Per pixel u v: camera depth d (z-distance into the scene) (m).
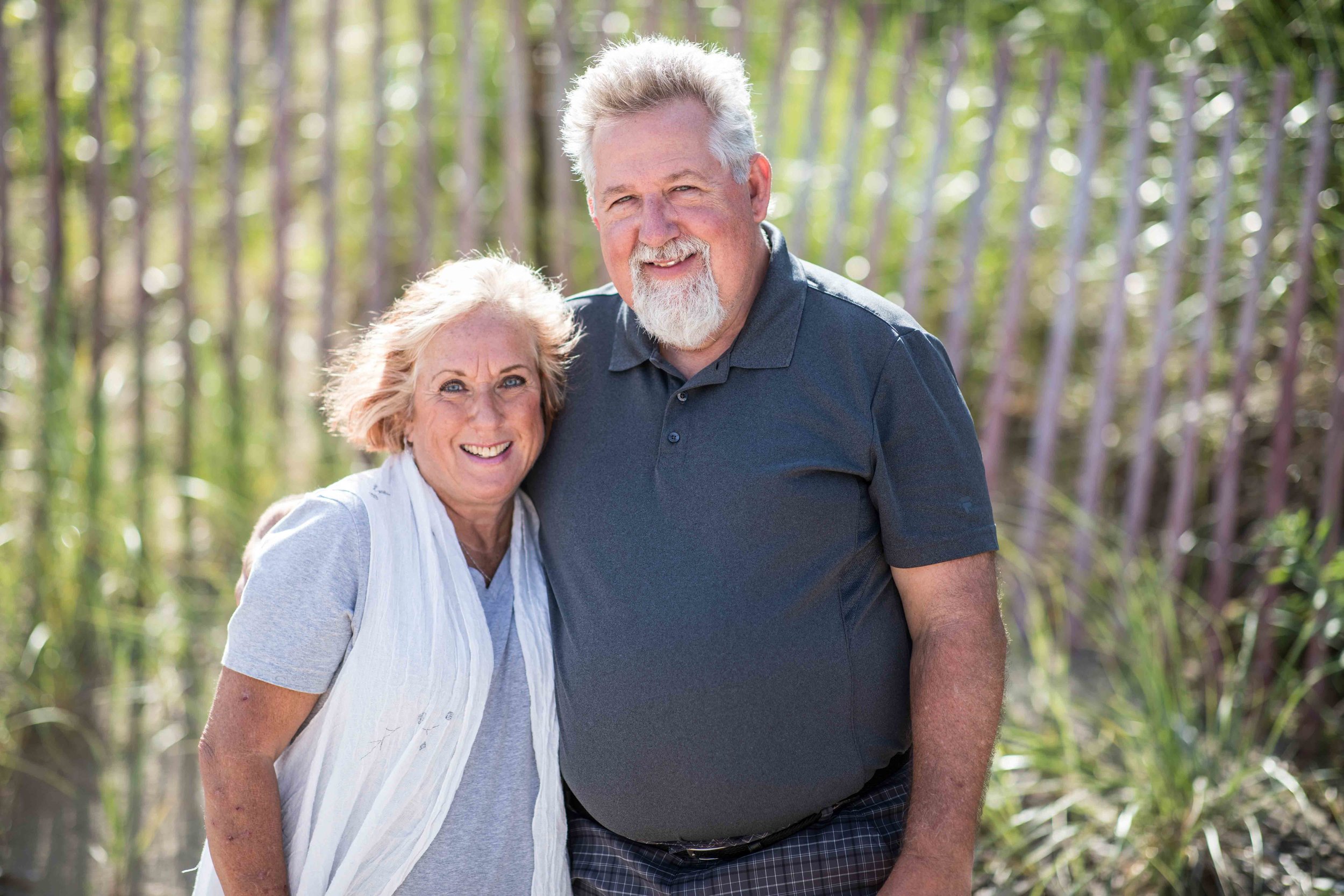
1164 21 4.31
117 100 4.73
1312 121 3.59
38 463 3.75
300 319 4.73
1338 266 3.61
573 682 1.84
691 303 1.80
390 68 5.07
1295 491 3.62
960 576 1.80
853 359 1.82
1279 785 2.90
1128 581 3.51
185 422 4.09
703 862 1.86
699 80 1.80
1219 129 3.92
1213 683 3.31
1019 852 2.76
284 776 1.79
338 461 3.92
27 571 3.60
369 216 5.02
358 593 1.74
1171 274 3.54
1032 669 3.42
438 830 1.75
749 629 1.75
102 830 2.93
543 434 1.91
